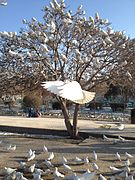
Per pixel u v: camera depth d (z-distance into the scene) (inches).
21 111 2015.3
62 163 407.2
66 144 627.5
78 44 754.8
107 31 754.8
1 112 1959.9
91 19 754.8
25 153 498.3
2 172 375.9
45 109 2331.4
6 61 751.7
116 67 756.0
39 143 637.3
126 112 2401.6
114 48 747.4
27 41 742.5
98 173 370.0
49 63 749.3
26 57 738.2
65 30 754.2
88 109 2645.2
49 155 440.1
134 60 749.9
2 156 470.9
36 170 361.1
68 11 767.1
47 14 765.9
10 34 751.1
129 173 364.8
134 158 457.7
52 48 745.0
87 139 707.4
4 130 928.3
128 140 691.4
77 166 403.5
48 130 867.4
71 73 761.6
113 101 2851.9
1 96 800.9
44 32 750.5
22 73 752.3
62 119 1440.7
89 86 776.3
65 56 692.1
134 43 757.3
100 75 772.0
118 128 843.4
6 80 762.2
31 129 893.8
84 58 732.7
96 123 1216.8
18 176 345.4
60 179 332.8
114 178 334.0
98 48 747.4
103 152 516.7
